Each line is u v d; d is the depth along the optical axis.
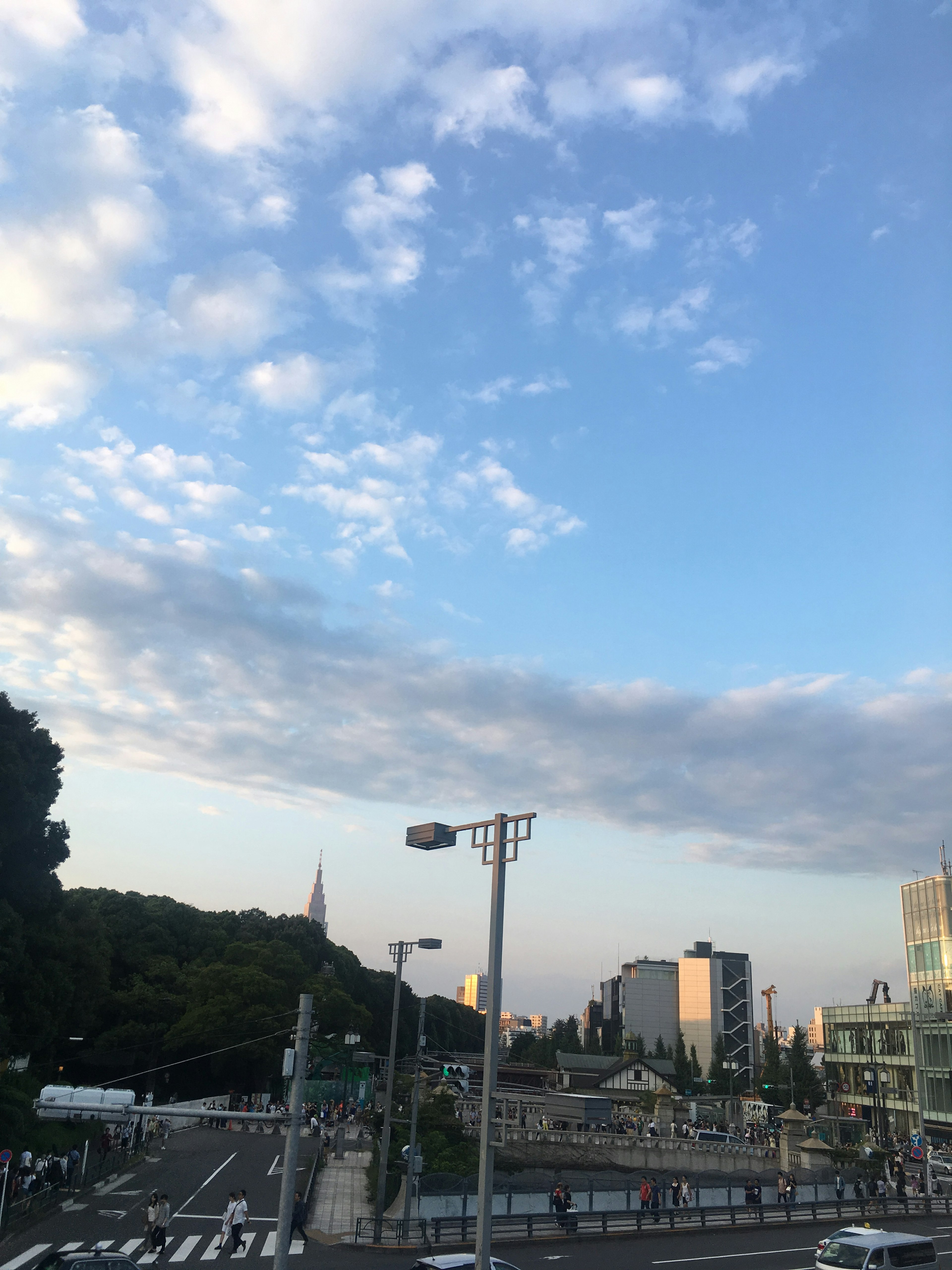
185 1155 53.62
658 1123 69.06
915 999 54.25
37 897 54.22
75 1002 67.06
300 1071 20.77
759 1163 58.97
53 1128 48.62
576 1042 155.50
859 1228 28.75
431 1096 66.06
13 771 48.75
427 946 36.44
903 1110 95.44
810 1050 145.50
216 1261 28.81
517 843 21.20
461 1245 33.09
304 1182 45.62
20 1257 27.16
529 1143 57.91
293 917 118.50
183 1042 81.25
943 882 94.94
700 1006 183.25
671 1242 36.22
